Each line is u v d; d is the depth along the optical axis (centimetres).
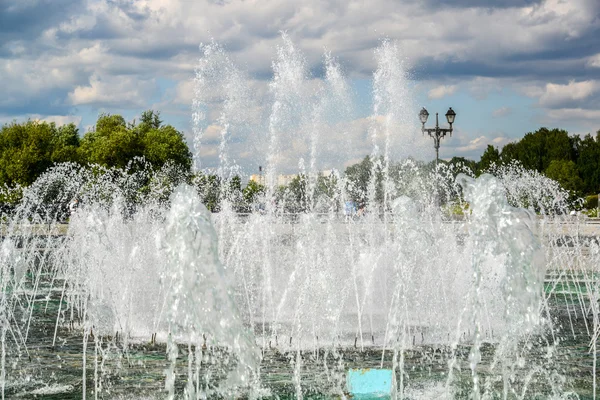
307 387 675
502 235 745
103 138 5659
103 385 682
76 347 870
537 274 745
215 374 731
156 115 6931
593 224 3056
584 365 784
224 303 664
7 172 4712
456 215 2069
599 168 7019
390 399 634
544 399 645
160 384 685
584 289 1455
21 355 822
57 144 5109
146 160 5491
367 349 870
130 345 877
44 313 1142
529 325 759
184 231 664
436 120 2625
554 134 7406
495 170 3078
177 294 663
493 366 770
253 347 669
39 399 634
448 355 833
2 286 1459
